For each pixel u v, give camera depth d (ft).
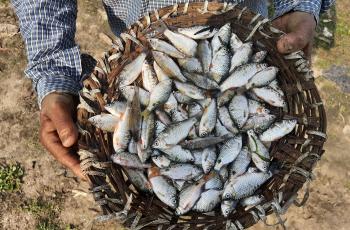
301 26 1.94
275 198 1.73
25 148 2.92
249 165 1.90
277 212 1.72
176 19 1.85
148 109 1.87
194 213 1.82
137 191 1.82
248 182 1.80
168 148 1.86
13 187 2.81
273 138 1.84
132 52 1.85
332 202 2.79
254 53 1.93
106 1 2.13
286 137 1.86
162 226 1.71
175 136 1.87
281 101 1.86
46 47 1.85
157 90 1.87
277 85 1.89
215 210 1.86
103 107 1.79
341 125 3.04
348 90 3.14
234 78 1.90
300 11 2.00
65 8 1.90
